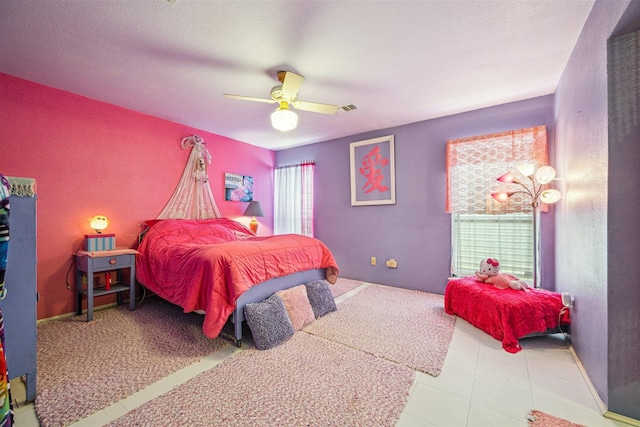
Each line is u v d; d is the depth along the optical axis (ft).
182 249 8.78
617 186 4.71
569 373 5.95
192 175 12.80
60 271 9.18
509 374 5.92
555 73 8.12
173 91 9.18
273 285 8.38
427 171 12.09
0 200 3.13
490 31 6.22
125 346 7.16
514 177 9.45
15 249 4.86
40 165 8.74
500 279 8.57
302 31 6.16
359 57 7.22
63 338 7.61
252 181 16.03
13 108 8.22
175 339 7.58
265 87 8.85
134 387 5.45
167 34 6.24
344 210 14.73
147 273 9.89
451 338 7.59
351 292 12.12
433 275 12.00
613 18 4.63
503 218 10.63
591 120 5.67
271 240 9.37
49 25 5.88
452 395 5.24
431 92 9.34
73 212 9.43
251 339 7.61
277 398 5.12
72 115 9.37
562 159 8.27
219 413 4.74
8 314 4.76
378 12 5.58
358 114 11.35
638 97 4.60
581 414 4.73
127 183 10.77
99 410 4.82
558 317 7.38
